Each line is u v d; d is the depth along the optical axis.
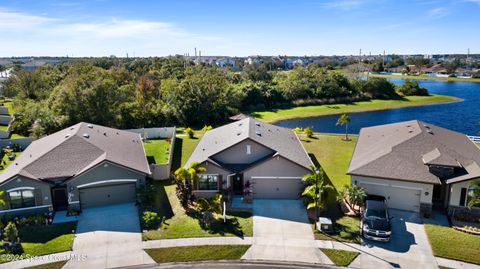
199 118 66.75
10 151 44.78
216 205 26.97
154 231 25.66
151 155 43.53
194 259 22.41
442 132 36.81
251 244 23.94
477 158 30.89
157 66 126.25
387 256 22.36
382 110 88.50
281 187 30.50
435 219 26.67
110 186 29.67
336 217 27.27
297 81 96.38
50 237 24.89
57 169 28.80
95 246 23.83
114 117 57.22
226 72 115.94
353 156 33.84
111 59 170.50
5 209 27.27
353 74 121.38
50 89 77.50
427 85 145.88
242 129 35.78
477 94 116.00
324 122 74.31
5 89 90.69
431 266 21.30
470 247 23.00
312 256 22.56
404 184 27.56
